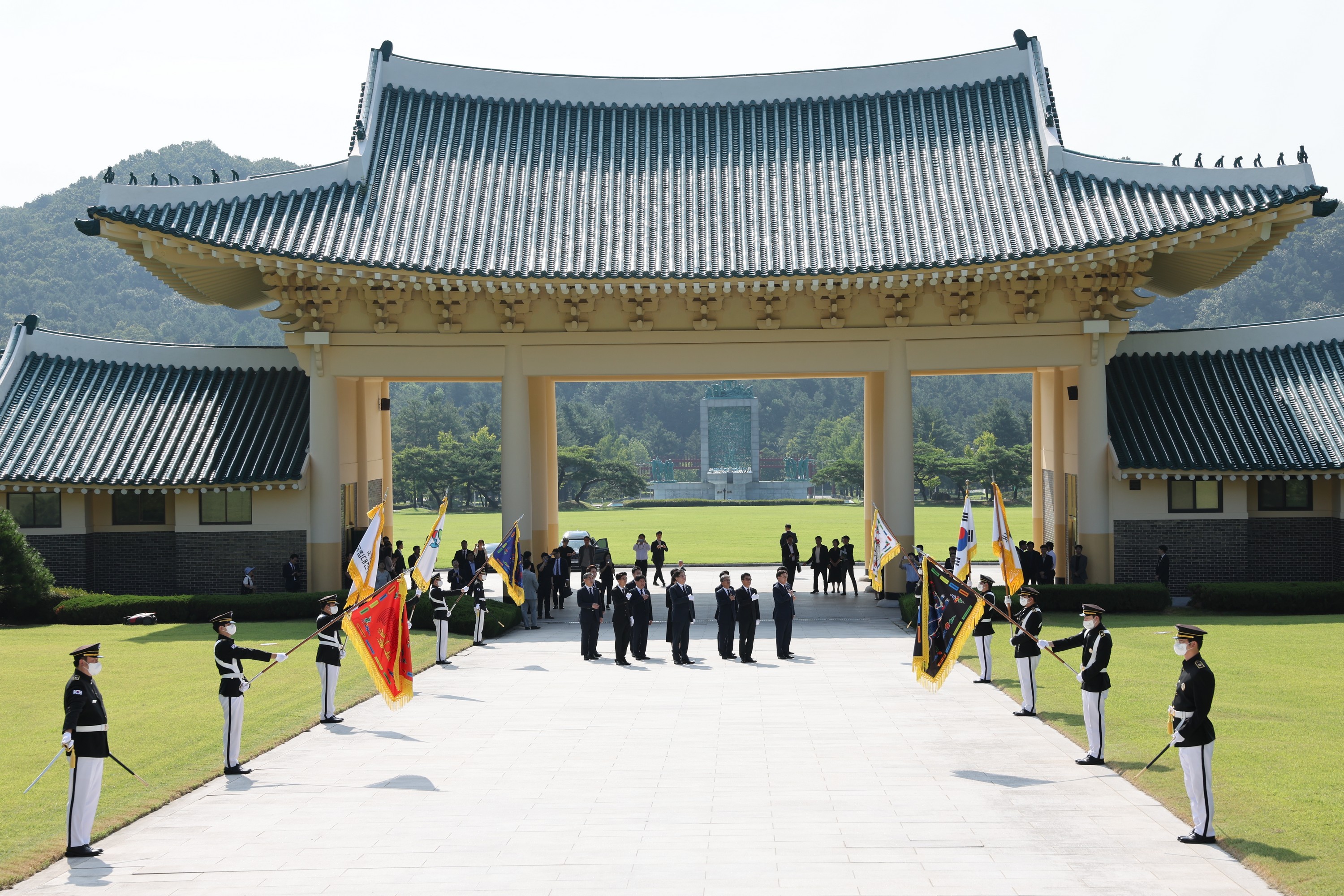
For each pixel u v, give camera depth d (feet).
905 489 118.01
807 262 113.19
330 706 65.92
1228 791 47.78
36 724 65.31
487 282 112.37
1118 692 70.18
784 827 44.86
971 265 108.68
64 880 40.06
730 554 193.98
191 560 119.44
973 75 130.62
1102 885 37.91
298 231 113.39
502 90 133.39
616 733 62.54
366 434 135.13
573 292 114.93
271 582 119.24
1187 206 111.96
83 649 43.73
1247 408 119.44
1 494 118.62
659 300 118.11
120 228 105.09
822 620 111.65
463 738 61.67
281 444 120.16
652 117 132.98
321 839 44.34
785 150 128.06
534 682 79.25
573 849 42.55
